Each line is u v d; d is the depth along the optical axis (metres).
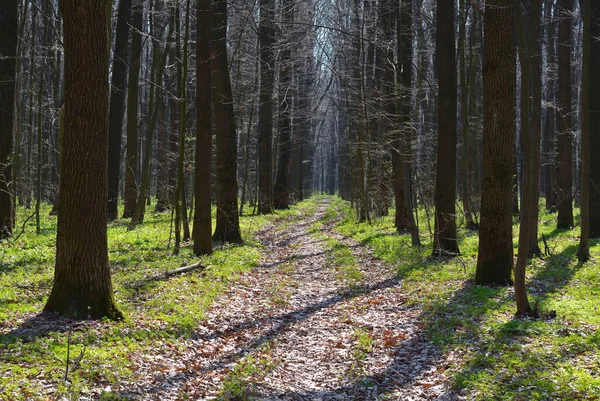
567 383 6.40
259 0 27.19
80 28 8.39
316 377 7.74
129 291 11.08
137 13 26.78
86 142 8.60
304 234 26.77
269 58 32.62
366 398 6.90
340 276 15.04
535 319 9.20
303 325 10.38
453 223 16.72
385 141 23.14
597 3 18.03
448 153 16.73
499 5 11.71
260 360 8.17
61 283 8.77
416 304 11.47
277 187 40.59
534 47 14.02
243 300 12.00
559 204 21.59
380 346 8.95
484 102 12.38
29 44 28.33
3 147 17.17
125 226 23.80
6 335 7.49
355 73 29.55
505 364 7.18
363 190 27.38
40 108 19.11
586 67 14.03
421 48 24.98
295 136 48.69
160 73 22.50
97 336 7.93
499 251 12.47
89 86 8.52
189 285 12.28
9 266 12.86
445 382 7.04
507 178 12.38
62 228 8.78
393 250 18.55
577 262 14.51
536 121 14.25
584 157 14.28
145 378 6.95
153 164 46.75
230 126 20.28
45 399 5.73
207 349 8.62
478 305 10.59
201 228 16.56
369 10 25.75
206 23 16.38
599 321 8.86
